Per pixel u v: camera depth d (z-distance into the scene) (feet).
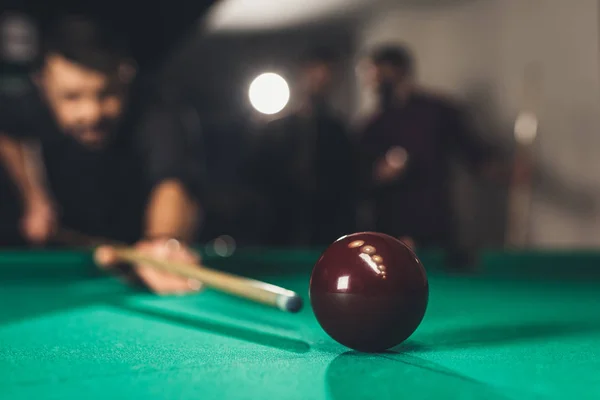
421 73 8.05
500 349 1.52
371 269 1.43
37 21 6.97
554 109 6.82
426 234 5.46
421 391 1.16
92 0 7.72
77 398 1.12
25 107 3.99
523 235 6.72
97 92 3.40
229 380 1.23
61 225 4.20
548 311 2.16
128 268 2.66
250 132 8.70
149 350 1.50
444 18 7.73
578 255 3.25
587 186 6.57
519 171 6.24
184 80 10.23
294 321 1.92
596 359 1.41
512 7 7.09
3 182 5.18
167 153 3.49
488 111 7.30
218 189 8.40
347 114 8.79
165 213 3.22
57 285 2.81
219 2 8.80
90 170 4.04
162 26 8.73
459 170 7.34
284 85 8.76
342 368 1.32
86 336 1.68
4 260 2.98
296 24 9.44
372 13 8.56
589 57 6.50
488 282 2.99
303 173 6.26
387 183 5.48
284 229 6.63
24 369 1.32
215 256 3.37
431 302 2.38
